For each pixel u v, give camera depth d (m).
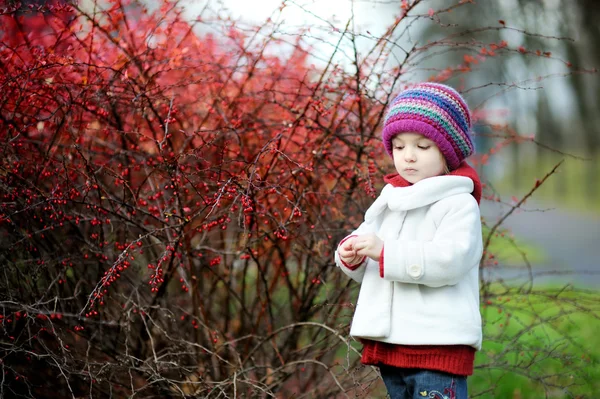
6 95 2.79
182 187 2.70
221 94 3.17
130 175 2.97
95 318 2.96
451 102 2.20
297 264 3.28
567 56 10.75
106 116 2.91
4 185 2.62
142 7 3.10
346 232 3.09
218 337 3.14
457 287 2.18
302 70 3.32
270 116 3.33
